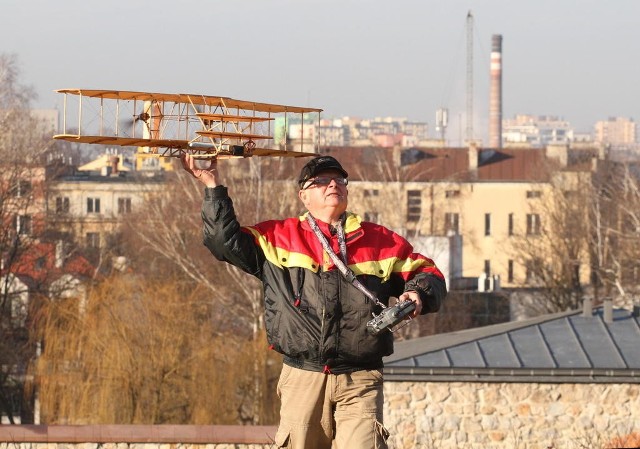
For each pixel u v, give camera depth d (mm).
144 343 38469
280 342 7164
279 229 7352
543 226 70875
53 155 61750
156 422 38125
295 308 7133
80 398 38000
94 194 85812
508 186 101250
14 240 53906
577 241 66188
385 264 7270
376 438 7094
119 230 65000
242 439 17266
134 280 41688
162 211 55312
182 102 7555
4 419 49844
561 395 24594
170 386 38438
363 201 71125
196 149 7434
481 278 69125
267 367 38938
